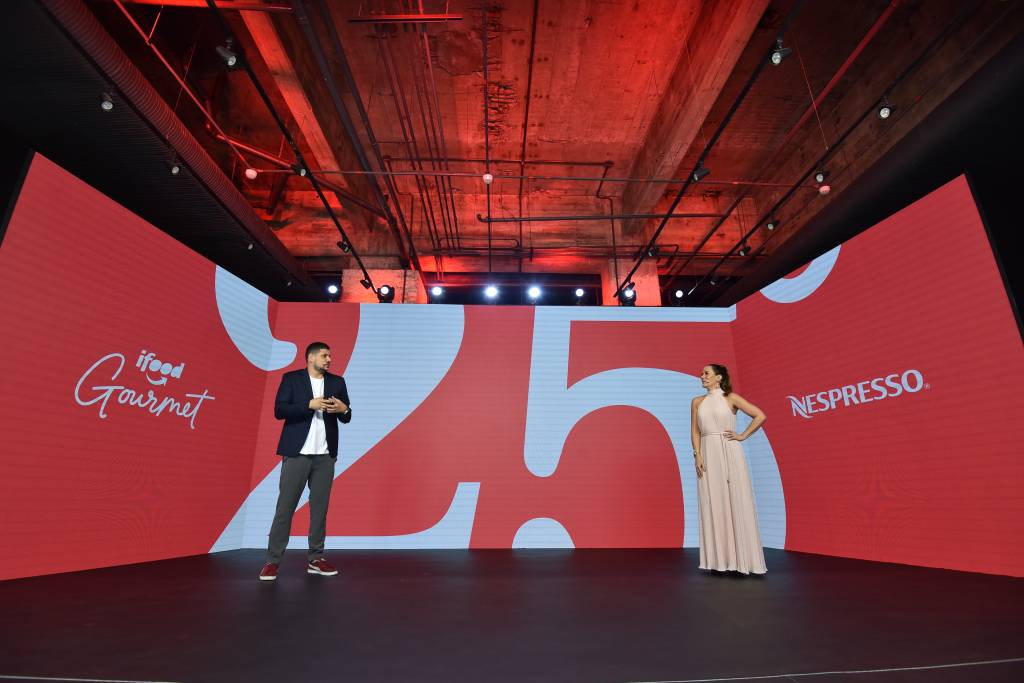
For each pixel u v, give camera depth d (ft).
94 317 10.85
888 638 5.35
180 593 7.68
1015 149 14.66
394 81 22.15
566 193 31.50
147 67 21.57
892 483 12.32
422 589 8.33
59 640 5.06
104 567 10.58
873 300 13.38
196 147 16.71
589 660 4.69
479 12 18.65
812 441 14.84
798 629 5.76
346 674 4.27
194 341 13.84
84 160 16.30
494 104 23.61
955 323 11.29
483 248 31.09
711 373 11.16
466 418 17.22
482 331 18.20
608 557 13.17
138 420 11.85
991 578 9.32
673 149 22.65
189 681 4.02
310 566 9.85
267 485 15.90
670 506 16.67
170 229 20.83
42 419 9.60
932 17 18.83
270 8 13.48
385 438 16.87
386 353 17.71
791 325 16.05
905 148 16.31
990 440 10.36
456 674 4.30
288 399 9.91
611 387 17.84
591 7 18.74
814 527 14.46
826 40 20.51
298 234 31.07
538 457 16.96
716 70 18.44
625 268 32.17
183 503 13.07
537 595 7.87
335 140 23.16
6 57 12.14
